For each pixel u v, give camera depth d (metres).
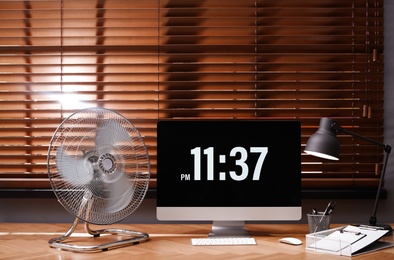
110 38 2.72
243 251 2.07
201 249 2.10
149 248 2.12
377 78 2.73
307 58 2.72
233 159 2.35
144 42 2.72
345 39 2.72
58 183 2.15
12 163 2.73
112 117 2.24
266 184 2.34
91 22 2.72
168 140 2.35
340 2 2.72
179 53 2.71
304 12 2.71
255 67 2.71
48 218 2.73
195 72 2.71
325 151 2.27
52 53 2.73
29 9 2.71
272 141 2.36
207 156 2.34
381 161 2.73
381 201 2.72
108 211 2.18
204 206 2.33
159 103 2.71
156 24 2.71
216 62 2.71
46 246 2.16
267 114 2.72
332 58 2.72
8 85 2.74
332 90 2.72
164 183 2.33
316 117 2.73
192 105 2.72
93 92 2.72
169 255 2.00
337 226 2.56
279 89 2.73
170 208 2.32
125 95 2.72
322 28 2.71
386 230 2.21
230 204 2.33
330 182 2.71
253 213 2.33
